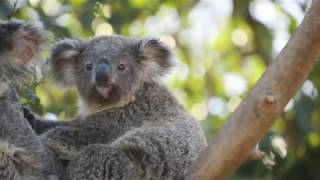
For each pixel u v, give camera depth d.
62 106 13.38
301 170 15.66
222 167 9.20
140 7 16.33
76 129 11.10
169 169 10.55
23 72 10.75
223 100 17.41
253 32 17.64
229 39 18.12
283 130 15.41
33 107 11.62
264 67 17.62
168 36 17.62
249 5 17.53
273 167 14.89
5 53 10.57
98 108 11.81
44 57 12.22
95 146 10.32
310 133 15.27
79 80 12.05
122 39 12.33
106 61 11.87
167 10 17.62
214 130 15.99
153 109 11.52
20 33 10.68
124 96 11.67
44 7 13.36
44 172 10.30
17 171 10.21
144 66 12.12
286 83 8.99
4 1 12.43
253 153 9.49
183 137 10.88
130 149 10.43
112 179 10.22
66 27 13.34
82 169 10.20
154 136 10.69
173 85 17.84
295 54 8.95
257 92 9.04
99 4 13.09
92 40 12.32
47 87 13.86
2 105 10.23
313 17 8.90
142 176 10.40
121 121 11.42
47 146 10.78
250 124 9.05
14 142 10.17
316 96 15.38
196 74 17.98
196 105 17.66
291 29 16.83
